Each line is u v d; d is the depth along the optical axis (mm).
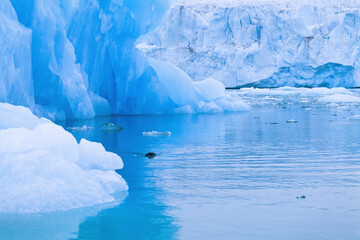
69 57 14859
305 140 11125
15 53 11688
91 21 16922
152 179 6480
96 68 17906
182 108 20500
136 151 9219
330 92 41188
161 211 4875
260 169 7254
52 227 4336
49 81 13711
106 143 10445
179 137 11711
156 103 19469
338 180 6410
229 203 5188
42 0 13195
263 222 4484
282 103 29984
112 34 18031
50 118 14500
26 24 12930
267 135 12266
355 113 21281
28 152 5289
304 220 4543
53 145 5582
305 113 21328
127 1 17672
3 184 4969
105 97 19047
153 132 12375
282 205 5098
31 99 12555
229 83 48562
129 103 19484
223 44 50031
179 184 6152
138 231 4234
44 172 5133
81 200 5066
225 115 19781
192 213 4797
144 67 19125
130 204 5141
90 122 15266
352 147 9805
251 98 36438
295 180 6410
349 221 4512
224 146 9992
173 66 20531
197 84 22344
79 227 4336
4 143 5418
